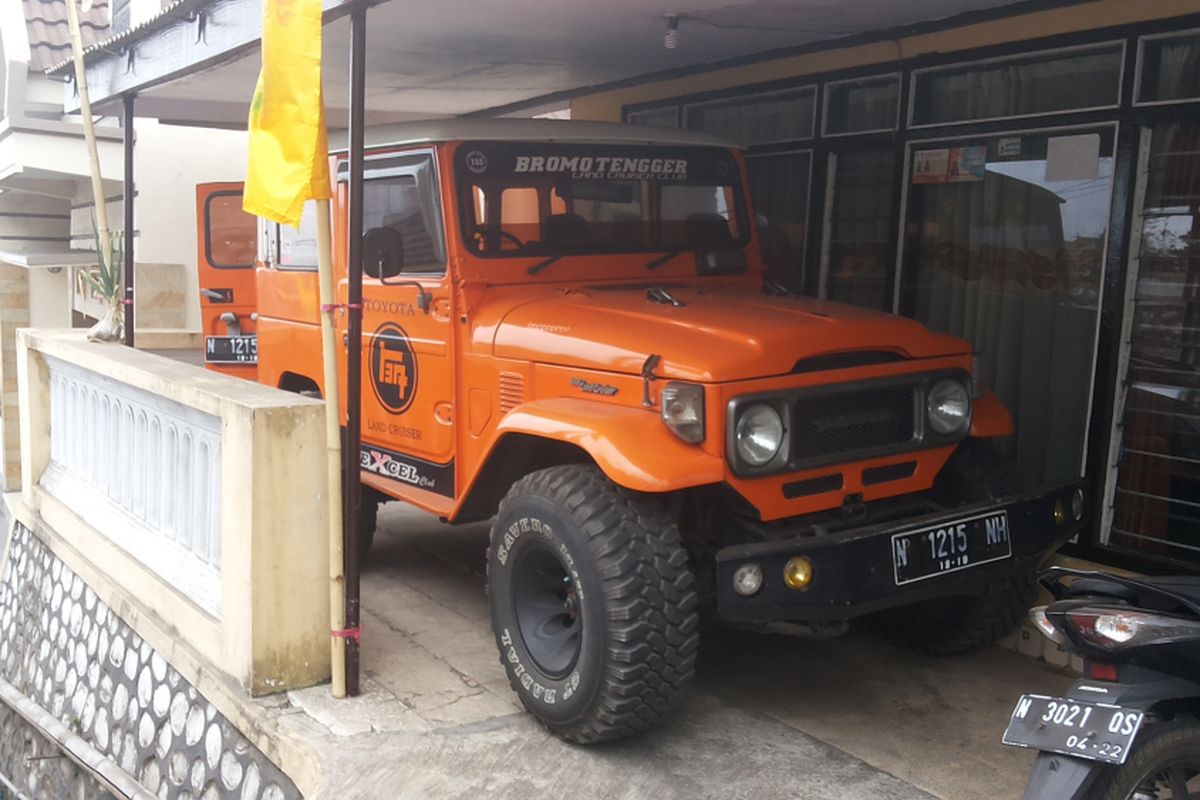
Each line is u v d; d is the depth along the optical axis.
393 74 6.59
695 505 3.98
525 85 7.12
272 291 5.96
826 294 6.08
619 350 3.93
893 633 4.98
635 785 3.72
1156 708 2.89
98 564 5.98
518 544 3.98
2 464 9.38
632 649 3.58
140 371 5.30
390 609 5.31
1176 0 4.46
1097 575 3.06
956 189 5.41
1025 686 4.55
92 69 6.93
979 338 5.38
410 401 4.93
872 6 5.05
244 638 4.31
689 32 5.56
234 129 8.64
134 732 5.16
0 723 6.95
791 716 4.26
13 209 13.57
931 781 3.78
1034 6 4.93
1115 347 4.74
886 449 4.01
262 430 4.21
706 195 5.22
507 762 3.85
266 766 4.12
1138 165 4.65
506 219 4.70
